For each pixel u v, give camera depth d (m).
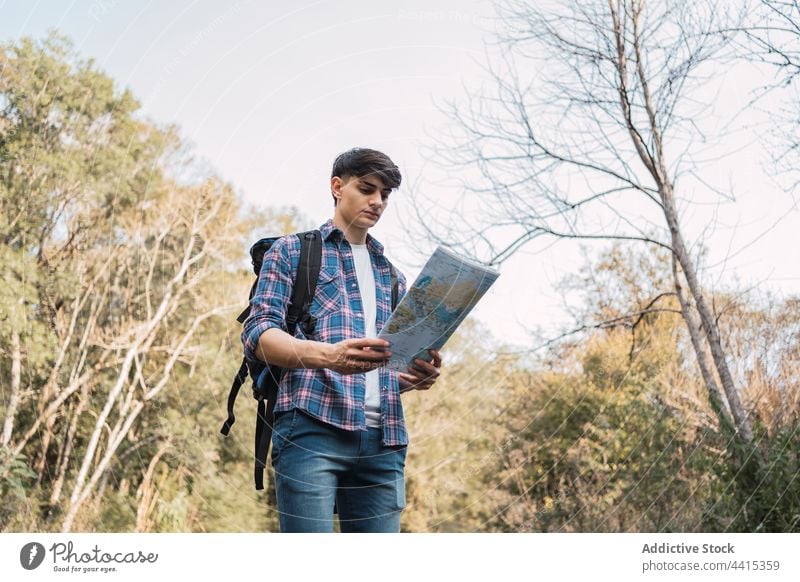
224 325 9.91
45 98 7.04
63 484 7.89
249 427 9.59
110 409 8.84
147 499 8.20
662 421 6.25
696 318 5.18
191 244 9.04
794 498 3.40
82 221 8.13
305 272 1.71
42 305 8.07
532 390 8.09
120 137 7.75
